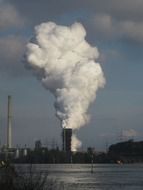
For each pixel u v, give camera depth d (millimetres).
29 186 85062
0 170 93125
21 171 90812
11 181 86438
